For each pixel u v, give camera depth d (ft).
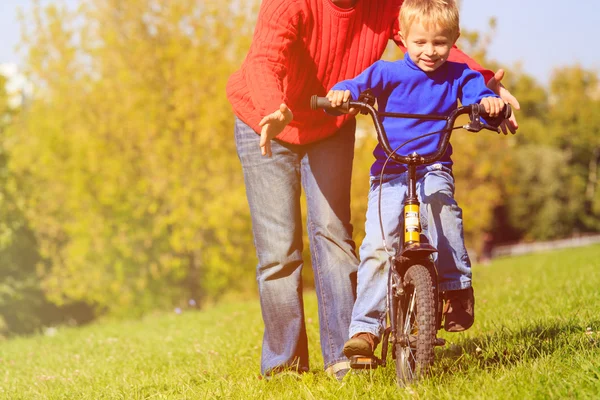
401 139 26.94
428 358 23.84
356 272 30.66
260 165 30.60
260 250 30.96
